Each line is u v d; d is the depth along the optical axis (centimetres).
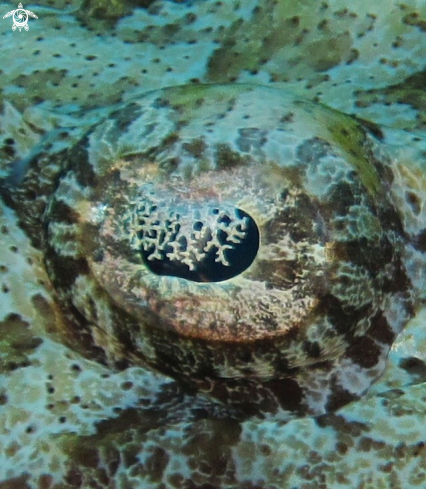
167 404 8
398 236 8
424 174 9
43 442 8
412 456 8
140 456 8
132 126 8
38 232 9
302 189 8
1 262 8
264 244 7
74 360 8
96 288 8
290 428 8
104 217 8
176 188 8
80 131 9
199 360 8
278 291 7
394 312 8
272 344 8
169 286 8
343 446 8
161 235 8
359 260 8
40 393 8
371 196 8
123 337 8
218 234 8
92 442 8
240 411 8
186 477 8
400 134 9
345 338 8
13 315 8
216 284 8
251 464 8
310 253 7
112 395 8
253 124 8
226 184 8
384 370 8
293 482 8
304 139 8
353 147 8
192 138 8
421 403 8
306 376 8
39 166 9
